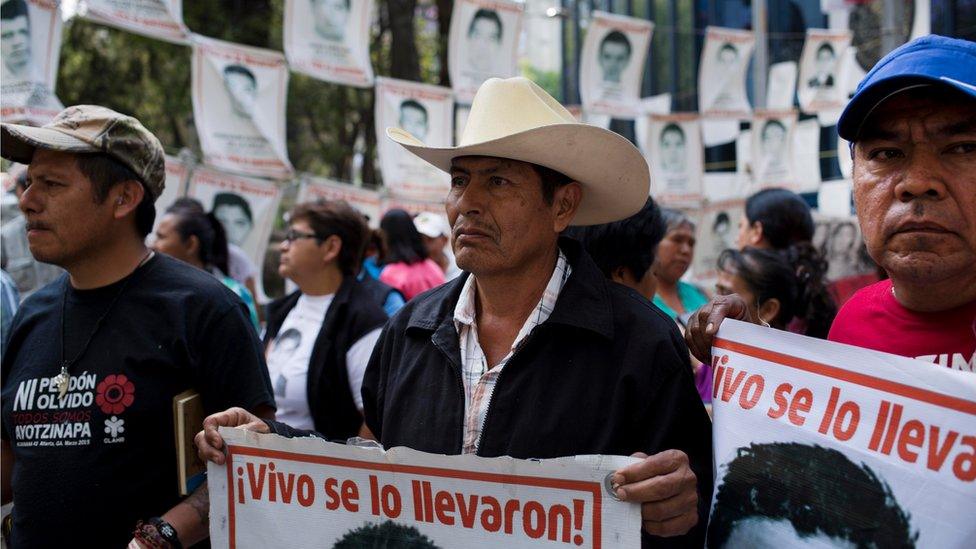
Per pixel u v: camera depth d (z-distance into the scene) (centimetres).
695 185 793
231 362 231
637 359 190
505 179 196
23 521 223
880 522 147
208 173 535
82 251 229
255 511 192
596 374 193
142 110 1401
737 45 813
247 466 193
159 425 224
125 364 223
